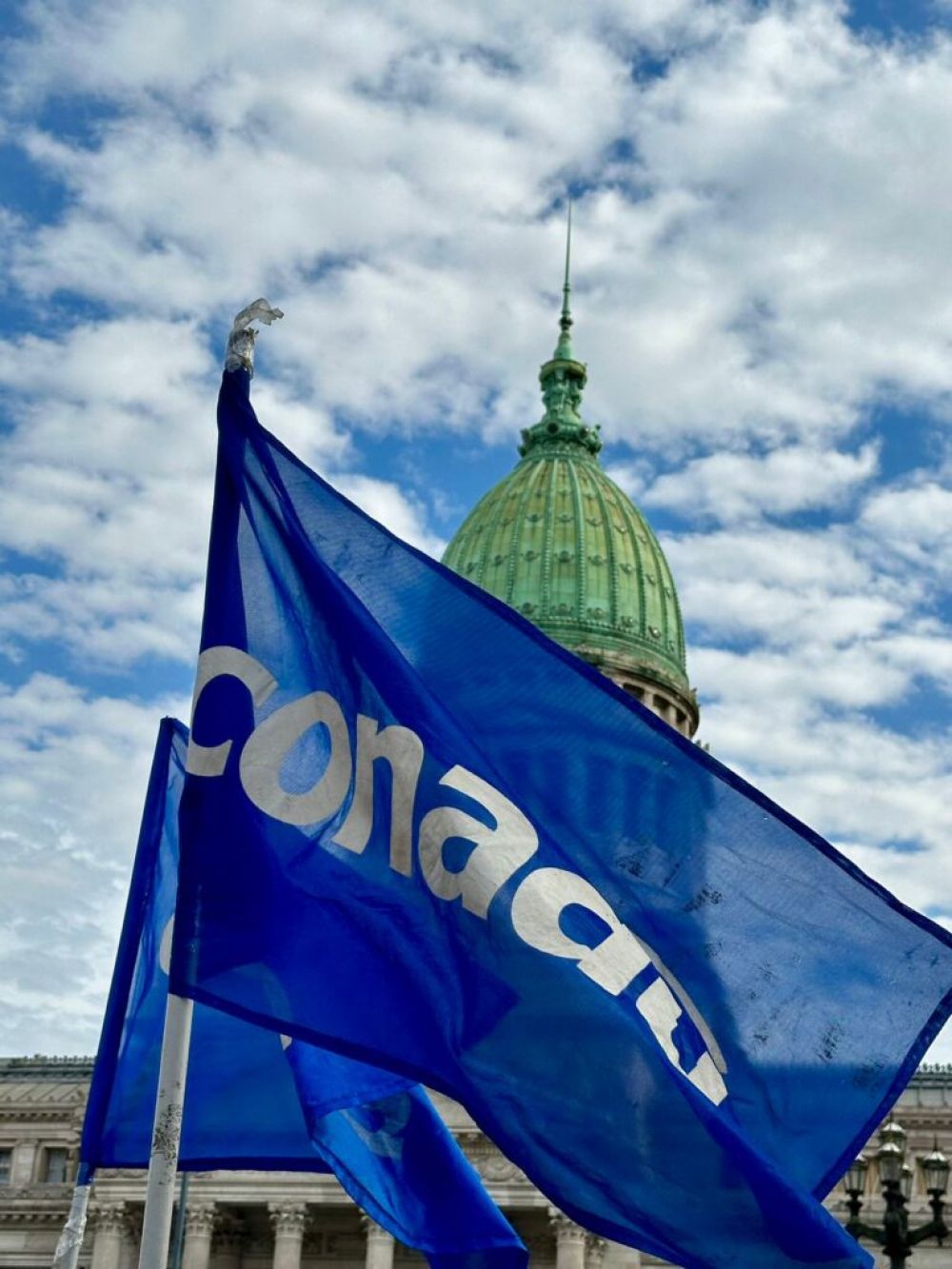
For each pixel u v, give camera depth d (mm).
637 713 19359
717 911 18891
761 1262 16453
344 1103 22906
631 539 145875
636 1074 17266
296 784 18828
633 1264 99312
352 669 19266
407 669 19234
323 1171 25109
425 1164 23625
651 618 143625
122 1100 24891
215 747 18906
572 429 152750
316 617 19547
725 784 19172
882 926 18703
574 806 19219
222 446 20031
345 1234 105125
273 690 19172
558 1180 16922
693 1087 17281
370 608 19953
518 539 143625
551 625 139375
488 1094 17312
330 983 17984
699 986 18719
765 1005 18688
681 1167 16859
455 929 18094
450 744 18875
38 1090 119875
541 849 18484
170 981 17938
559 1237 95812
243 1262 106688
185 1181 57875
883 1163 42625
